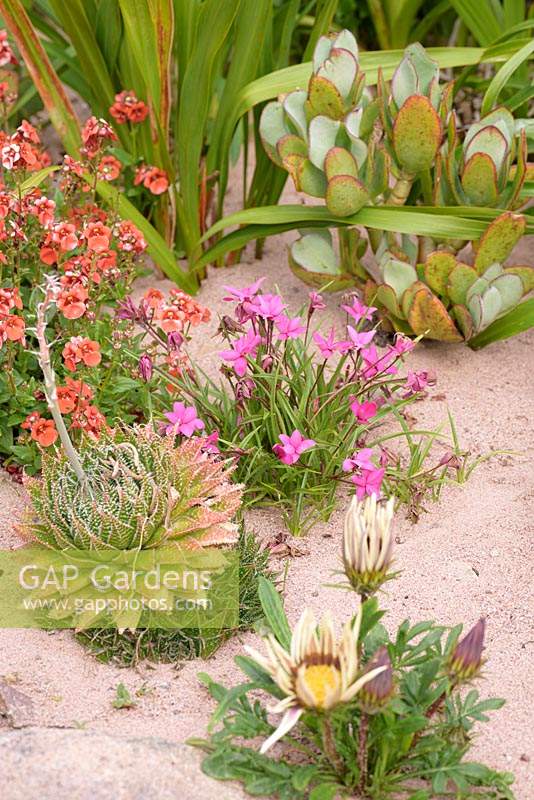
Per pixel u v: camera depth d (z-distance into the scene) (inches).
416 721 92.7
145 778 92.4
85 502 110.5
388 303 157.0
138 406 145.4
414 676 100.6
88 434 120.3
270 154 161.5
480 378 160.6
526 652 115.0
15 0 156.6
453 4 182.5
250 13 158.9
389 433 148.4
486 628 118.3
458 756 96.9
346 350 146.1
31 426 129.0
